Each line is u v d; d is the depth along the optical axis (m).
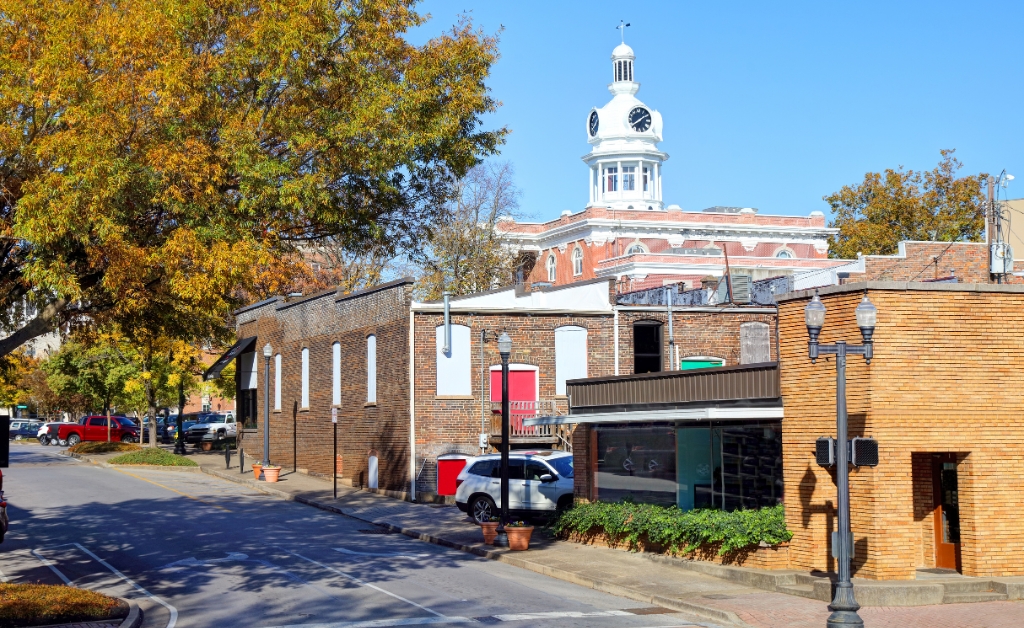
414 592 18.86
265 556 23.14
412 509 32.88
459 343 36.09
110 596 18.22
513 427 36.12
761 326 39.03
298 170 17.95
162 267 17.03
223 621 16.25
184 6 16.81
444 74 19.61
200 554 23.33
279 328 47.50
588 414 25.03
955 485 19.66
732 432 21.98
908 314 18.88
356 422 39.47
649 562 22.27
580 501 26.42
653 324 38.25
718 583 19.72
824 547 19.36
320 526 29.03
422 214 20.36
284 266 18.53
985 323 19.23
